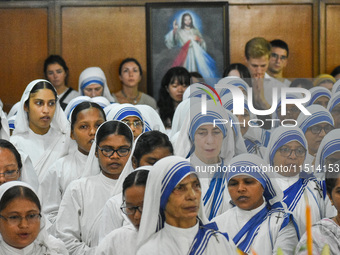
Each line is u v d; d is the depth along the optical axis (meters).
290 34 9.59
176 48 9.40
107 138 4.30
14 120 6.14
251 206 3.52
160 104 7.61
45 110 5.62
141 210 3.39
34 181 4.96
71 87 9.00
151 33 9.38
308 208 3.25
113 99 8.35
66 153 5.16
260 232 3.48
